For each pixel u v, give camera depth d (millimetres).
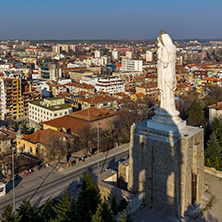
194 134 49719
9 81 178750
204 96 185750
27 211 44188
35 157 95500
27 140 103625
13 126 159875
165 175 48594
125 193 52188
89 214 45688
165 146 48062
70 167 81250
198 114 114250
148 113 142125
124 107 149625
